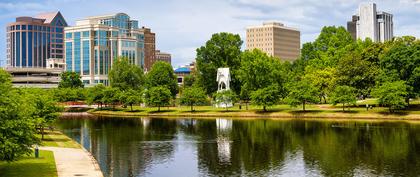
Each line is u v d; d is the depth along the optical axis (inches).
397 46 4842.5
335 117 4877.0
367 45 6220.5
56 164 2118.6
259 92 5477.4
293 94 5290.4
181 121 4963.1
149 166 2304.4
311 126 4050.2
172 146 2989.7
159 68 7593.5
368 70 5128.0
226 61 7076.8
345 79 5211.6
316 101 5280.5
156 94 6210.6
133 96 6569.9
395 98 4517.7
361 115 4763.8
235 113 5531.5
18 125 1745.8
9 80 2487.7
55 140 3142.2
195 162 2395.4
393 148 2691.9
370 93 4972.9
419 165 2180.1
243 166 2256.4
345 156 2465.6
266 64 6048.2
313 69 6289.4
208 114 5654.5
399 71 4840.1
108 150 2837.1
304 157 2466.8
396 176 1964.8
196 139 3326.8
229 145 2992.1
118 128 4249.5
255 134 3558.1
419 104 5059.1
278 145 2930.6
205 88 7150.6
